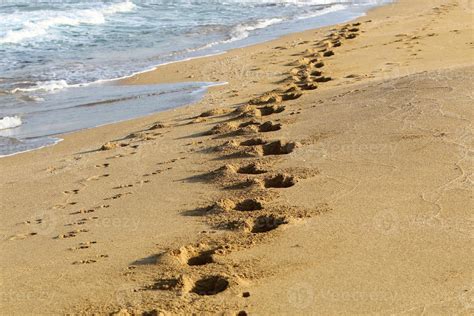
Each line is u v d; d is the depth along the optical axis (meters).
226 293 5.44
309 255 6.04
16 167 10.06
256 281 5.64
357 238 6.29
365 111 10.19
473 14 23.05
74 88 15.29
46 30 22.08
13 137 11.77
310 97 12.05
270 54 18.08
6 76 16.27
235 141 9.84
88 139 11.43
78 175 9.34
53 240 7.03
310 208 7.06
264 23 23.86
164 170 9.11
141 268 6.12
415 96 10.44
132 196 8.18
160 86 15.23
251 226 6.83
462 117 9.28
